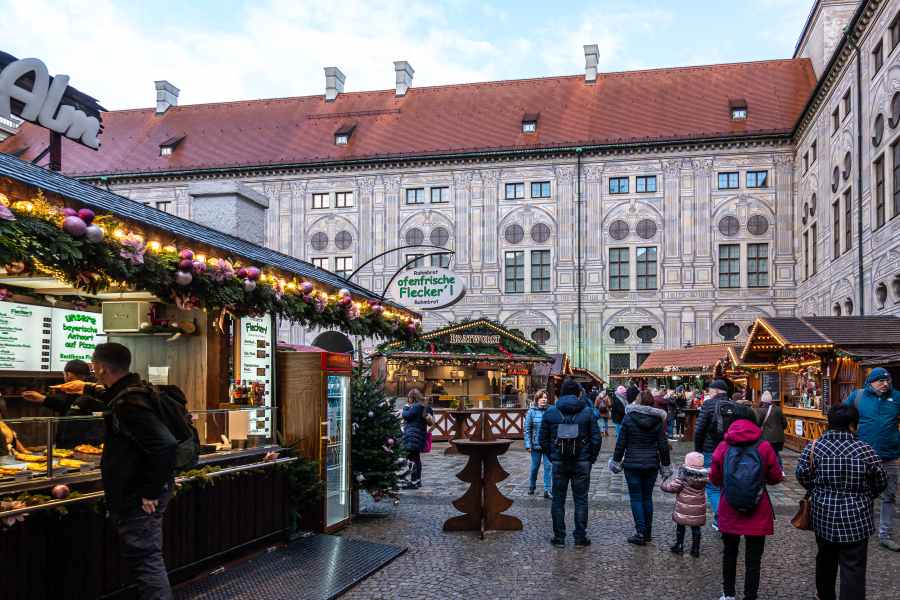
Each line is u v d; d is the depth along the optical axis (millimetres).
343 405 10789
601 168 50562
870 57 30328
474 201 51531
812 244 43125
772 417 13664
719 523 6914
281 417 9938
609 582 7801
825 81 37750
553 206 50812
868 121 30719
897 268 26734
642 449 9531
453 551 9148
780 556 8922
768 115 49844
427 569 8297
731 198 49094
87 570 6309
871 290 30156
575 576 8023
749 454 6766
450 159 51594
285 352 10094
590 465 9539
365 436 11555
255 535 8734
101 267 6418
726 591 6965
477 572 8180
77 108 9930
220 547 8102
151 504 5262
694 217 49406
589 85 55438
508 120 53906
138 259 6582
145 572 5301
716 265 48969
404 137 54000
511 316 50656
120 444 5320
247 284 8320
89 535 6340
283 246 53156
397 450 11797
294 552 8781
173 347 9469
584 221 50469
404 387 28688
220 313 9352
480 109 55250
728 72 53719
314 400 9898
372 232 52281
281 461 9133
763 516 6742
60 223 5895
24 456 5895
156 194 54312
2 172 6102
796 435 22766
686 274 49219
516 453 22375
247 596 7082
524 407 28203
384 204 52281
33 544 5863
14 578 5695
